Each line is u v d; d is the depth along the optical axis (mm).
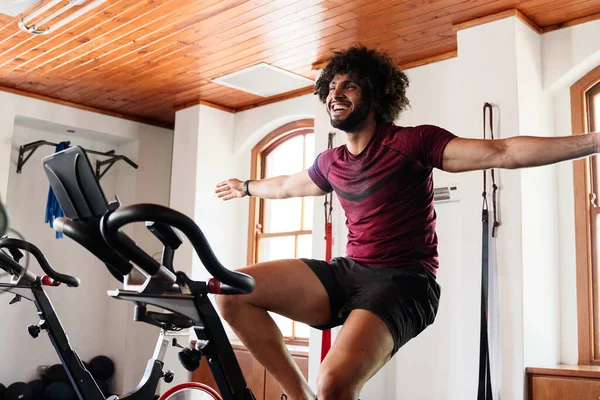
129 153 7203
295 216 6207
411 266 2145
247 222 6535
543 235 4195
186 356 1666
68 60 5477
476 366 4020
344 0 4168
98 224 1662
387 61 2367
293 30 4691
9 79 6016
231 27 4680
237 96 6289
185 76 5770
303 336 5938
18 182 6613
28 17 4551
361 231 2227
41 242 6723
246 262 6465
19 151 6594
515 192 4004
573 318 4246
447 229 4625
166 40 4969
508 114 4094
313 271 2191
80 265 6996
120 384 6840
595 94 4363
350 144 2289
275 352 2131
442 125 4824
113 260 1704
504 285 3967
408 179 2145
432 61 4957
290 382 2115
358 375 1823
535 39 4371
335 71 2328
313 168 2492
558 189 4410
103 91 6277
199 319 1655
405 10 4277
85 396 2785
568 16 4262
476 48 4293
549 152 1903
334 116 2240
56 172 1673
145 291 1567
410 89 5047
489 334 3979
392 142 2152
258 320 2121
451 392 4426
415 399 4590
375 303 1992
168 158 7367
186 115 6512
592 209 4305
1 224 1659
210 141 6426
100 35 4922
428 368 4566
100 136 6992
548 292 4188
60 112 6531
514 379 3854
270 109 6309
